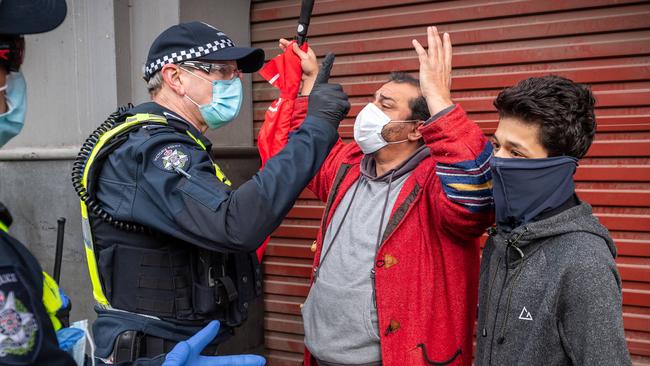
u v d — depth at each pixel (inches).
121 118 78.6
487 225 76.8
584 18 109.9
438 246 84.0
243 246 68.0
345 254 89.2
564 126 61.5
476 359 70.0
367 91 131.0
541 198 62.8
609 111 110.0
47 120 137.4
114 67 128.0
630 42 106.9
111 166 72.7
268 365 144.6
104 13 127.9
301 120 98.5
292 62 98.5
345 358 86.1
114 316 74.1
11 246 43.9
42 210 138.3
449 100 75.9
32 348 41.7
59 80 134.4
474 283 86.0
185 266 74.7
